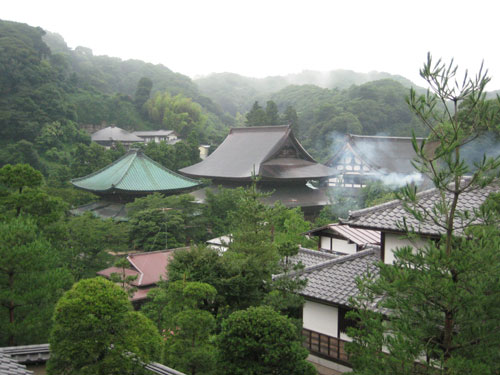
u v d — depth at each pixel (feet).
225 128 573.74
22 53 384.68
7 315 54.39
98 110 472.03
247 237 67.92
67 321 33.91
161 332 59.31
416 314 29.37
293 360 38.81
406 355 26.76
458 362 25.17
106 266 108.58
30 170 78.13
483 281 26.63
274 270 58.59
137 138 429.38
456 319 27.81
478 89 26.02
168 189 165.07
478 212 28.48
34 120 352.28
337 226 80.79
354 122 379.35
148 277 98.94
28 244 55.26
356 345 33.58
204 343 45.24
